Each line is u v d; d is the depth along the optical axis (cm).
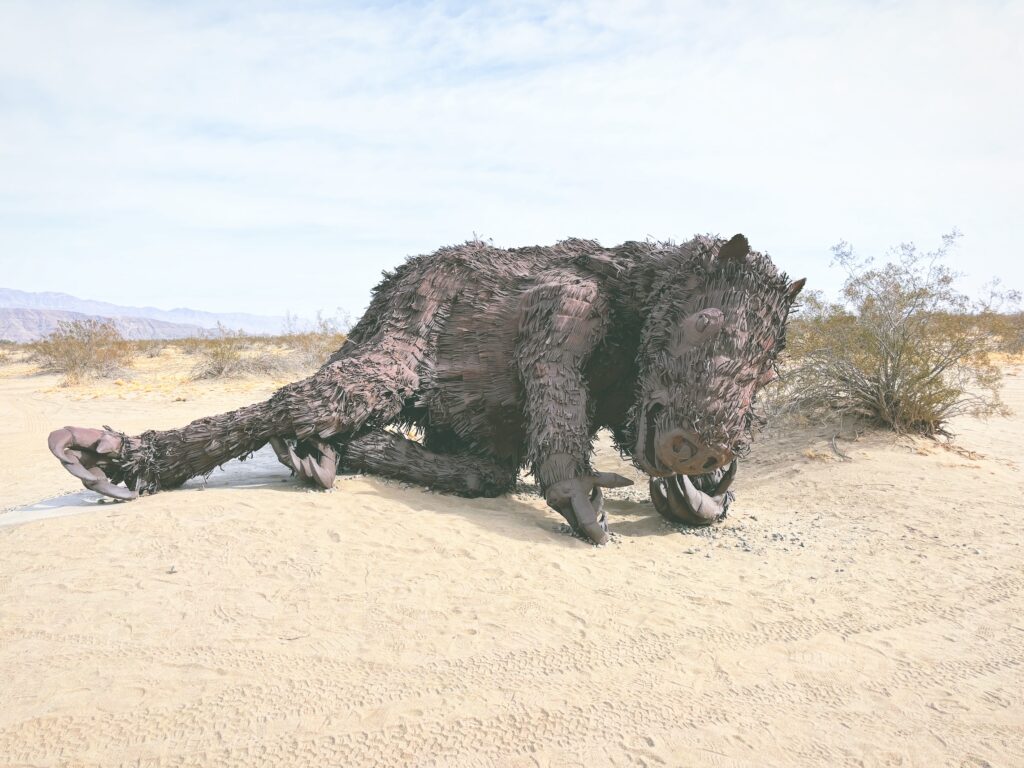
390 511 603
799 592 498
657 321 548
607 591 482
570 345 600
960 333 1076
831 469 891
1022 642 432
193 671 369
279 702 346
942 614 469
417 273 730
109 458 649
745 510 738
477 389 675
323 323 3219
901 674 391
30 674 364
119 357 2958
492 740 323
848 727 341
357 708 344
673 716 345
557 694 360
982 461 940
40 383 2622
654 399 526
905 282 1062
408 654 393
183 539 527
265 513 579
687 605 467
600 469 1006
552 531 596
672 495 620
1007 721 348
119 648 389
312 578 475
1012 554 588
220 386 2330
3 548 514
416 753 314
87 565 487
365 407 652
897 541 623
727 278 521
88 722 328
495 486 700
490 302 681
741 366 499
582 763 309
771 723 342
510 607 450
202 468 658
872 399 1047
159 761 305
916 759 317
